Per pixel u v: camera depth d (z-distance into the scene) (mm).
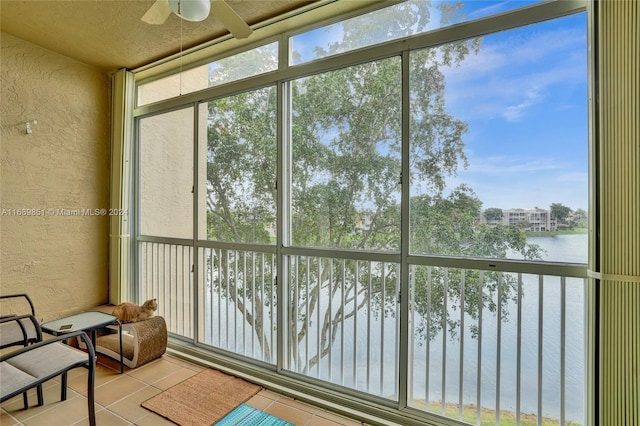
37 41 2799
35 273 2912
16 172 2785
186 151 3168
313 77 2311
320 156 2293
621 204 1341
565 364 1613
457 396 1862
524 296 1700
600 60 1375
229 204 2738
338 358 2242
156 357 2672
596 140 1394
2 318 2105
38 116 2910
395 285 2057
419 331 1970
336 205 2234
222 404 2062
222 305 2811
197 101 2871
